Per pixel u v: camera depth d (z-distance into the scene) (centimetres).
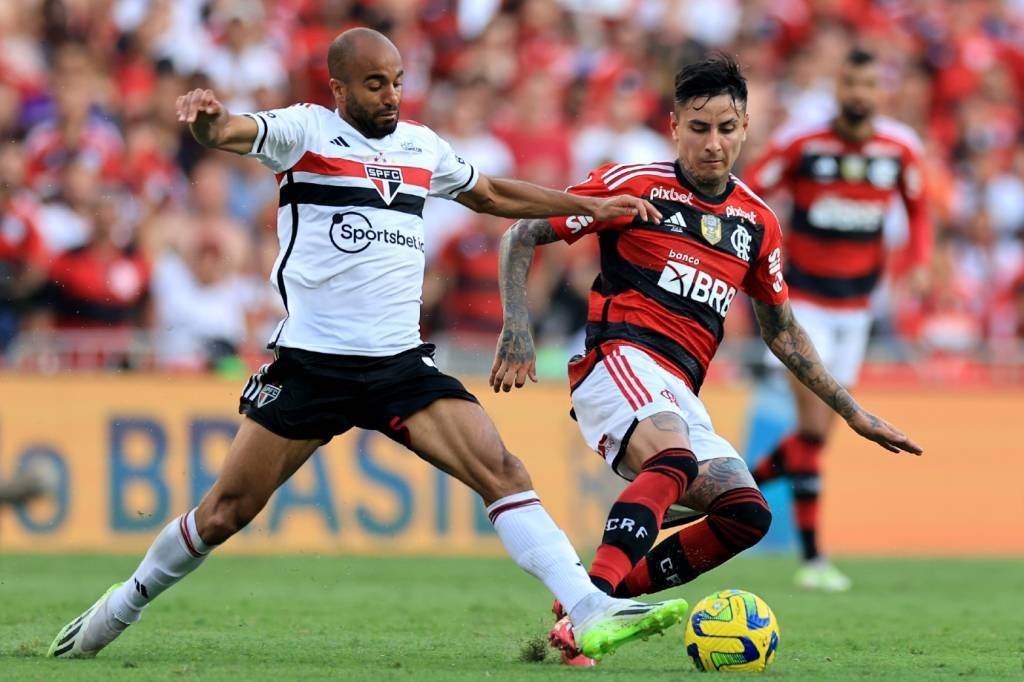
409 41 5909
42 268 4678
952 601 3272
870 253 3797
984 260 6116
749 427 4712
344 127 1852
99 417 4238
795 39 6506
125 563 3809
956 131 6500
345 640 2264
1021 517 4994
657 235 2070
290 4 5797
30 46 5344
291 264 1844
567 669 1845
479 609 2870
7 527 4178
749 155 5969
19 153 4938
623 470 2016
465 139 5588
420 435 1859
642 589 2103
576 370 2097
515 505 1856
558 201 1952
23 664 1845
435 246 5156
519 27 6047
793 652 2205
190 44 5453
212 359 4591
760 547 4778
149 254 4803
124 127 5153
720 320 2106
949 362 5188
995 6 7025
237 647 2141
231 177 5153
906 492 4909
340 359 1833
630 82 6016
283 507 4328
